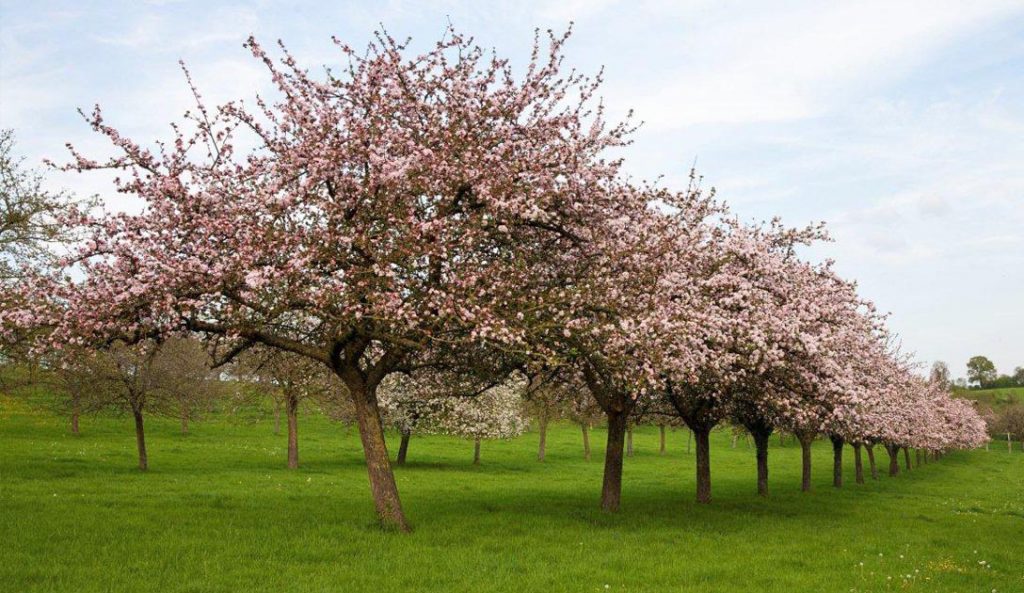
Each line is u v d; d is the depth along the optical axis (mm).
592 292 15836
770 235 23109
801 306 19812
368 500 22484
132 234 13148
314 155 14406
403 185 14688
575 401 25266
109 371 30672
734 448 73938
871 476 49781
